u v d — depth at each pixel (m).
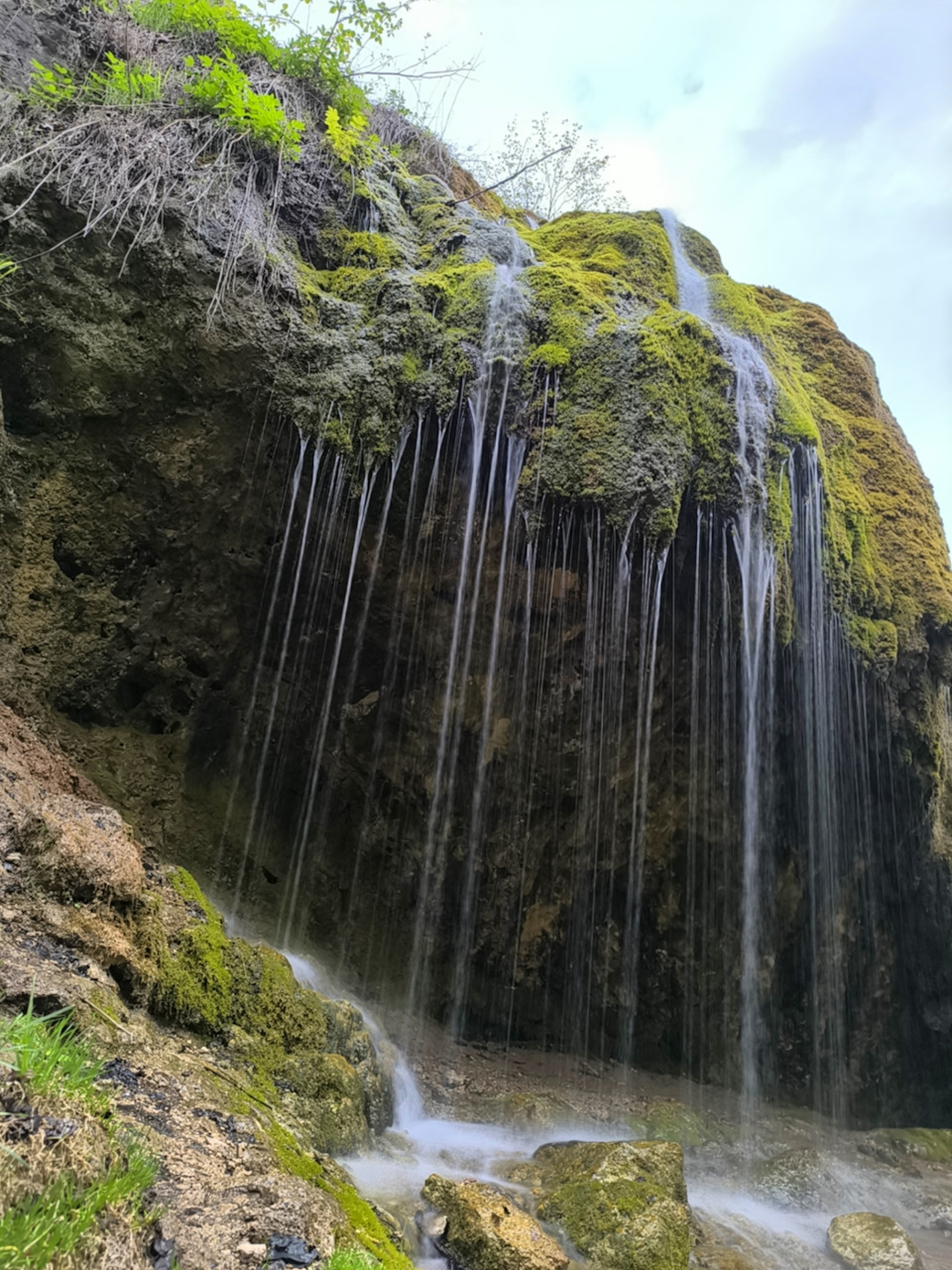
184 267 5.77
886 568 8.83
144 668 6.15
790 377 8.73
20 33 6.02
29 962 3.01
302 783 6.92
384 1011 6.96
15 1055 2.28
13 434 5.59
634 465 6.32
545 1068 7.33
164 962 3.71
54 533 5.70
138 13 6.93
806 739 7.68
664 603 6.94
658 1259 3.64
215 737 6.52
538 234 8.87
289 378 6.02
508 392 6.52
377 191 7.40
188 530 6.10
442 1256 3.35
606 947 8.00
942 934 9.88
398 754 7.13
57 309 5.49
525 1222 3.51
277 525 6.25
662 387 6.53
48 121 5.69
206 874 6.26
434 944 7.41
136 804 5.95
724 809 7.64
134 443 5.86
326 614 6.68
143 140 5.97
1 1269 1.63
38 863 3.44
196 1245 2.09
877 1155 7.85
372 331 6.38
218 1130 2.79
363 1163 3.89
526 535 6.46
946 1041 10.01
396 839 7.27
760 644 7.04
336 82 7.59
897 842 9.16
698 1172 5.78
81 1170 2.01
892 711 8.64
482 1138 5.09
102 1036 2.91
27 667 5.56
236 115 6.39
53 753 5.37
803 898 8.46
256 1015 4.04
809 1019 8.79
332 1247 2.33
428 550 6.59
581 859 7.64
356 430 6.17
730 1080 8.23
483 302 6.62
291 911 6.75
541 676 6.93
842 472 8.83
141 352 5.72
